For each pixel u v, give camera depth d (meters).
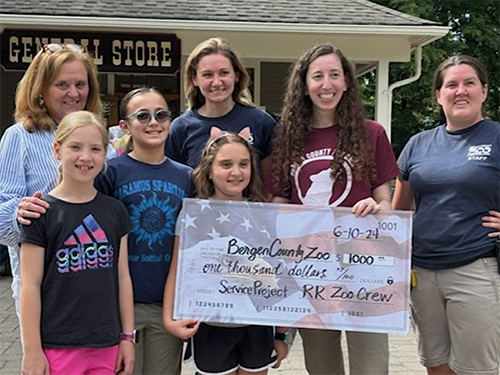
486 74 3.07
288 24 8.16
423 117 19.31
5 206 2.48
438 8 18.91
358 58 8.70
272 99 10.66
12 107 10.40
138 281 2.75
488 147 2.92
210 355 2.86
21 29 7.96
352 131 2.94
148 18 7.98
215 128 3.07
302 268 2.85
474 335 2.92
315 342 3.14
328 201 2.93
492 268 2.91
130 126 2.83
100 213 2.52
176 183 2.86
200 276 2.83
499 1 19.09
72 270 2.42
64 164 2.46
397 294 2.81
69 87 2.74
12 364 4.30
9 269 7.28
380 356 2.91
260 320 2.83
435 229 3.00
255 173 2.96
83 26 7.97
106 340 2.47
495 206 2.94
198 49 3.24
